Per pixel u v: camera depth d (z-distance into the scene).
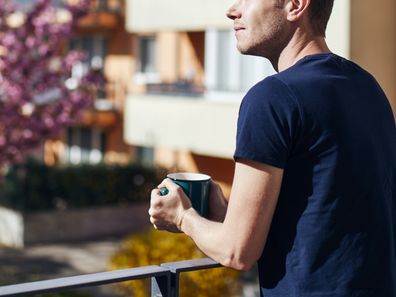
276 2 2.44
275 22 2.45
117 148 24.02
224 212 2.59
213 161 20.38
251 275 11.84
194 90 18.73
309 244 2.26
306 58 2.41
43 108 18.97
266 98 2.25
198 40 20.27
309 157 2.27
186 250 9.12
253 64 16.69
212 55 17.73
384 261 2.35
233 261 2.28
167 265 2.44
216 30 17.61
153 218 2.51
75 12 19.19
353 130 2.32
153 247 9.17
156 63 21.95
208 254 2.36
